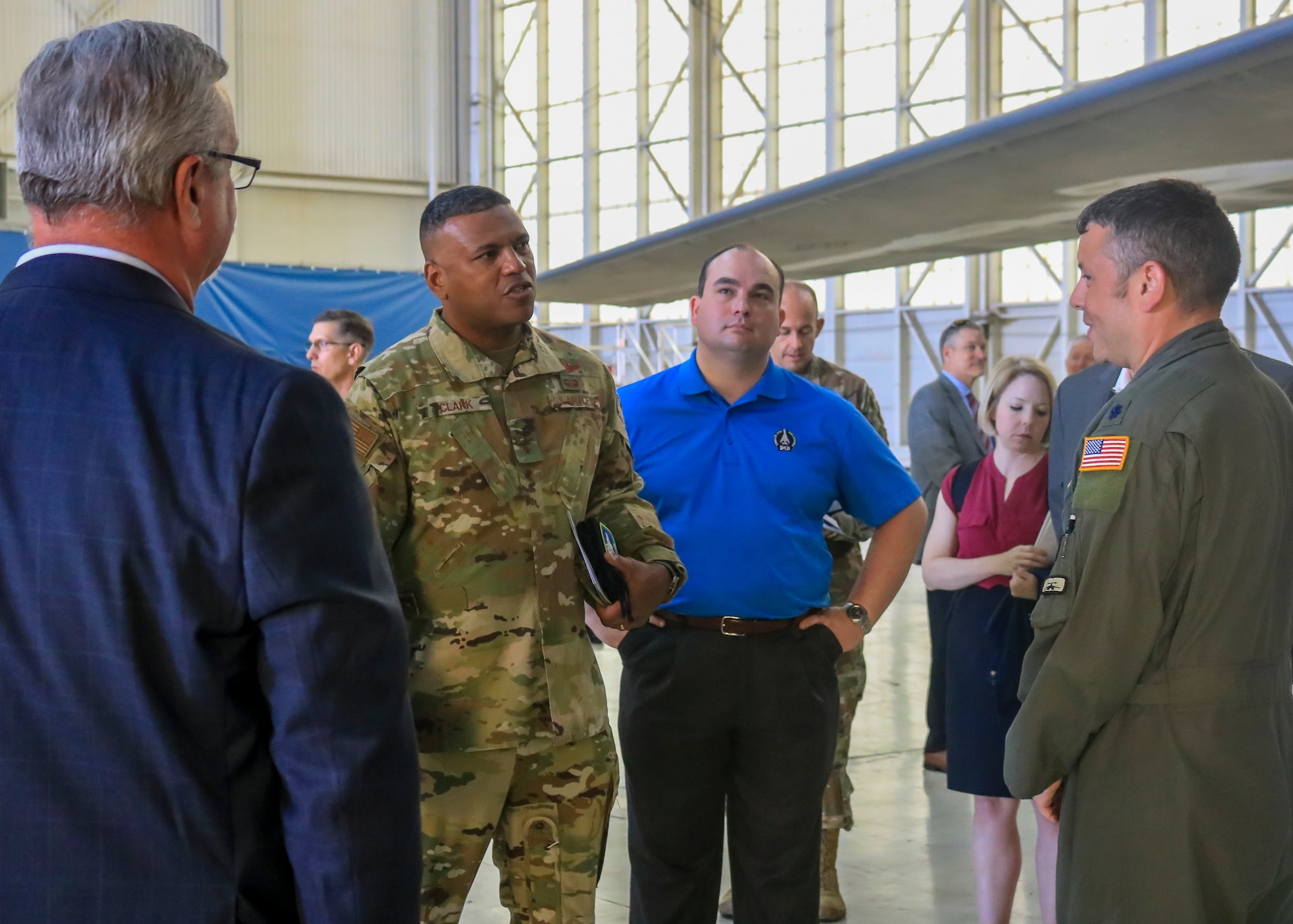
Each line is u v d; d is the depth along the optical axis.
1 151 13.46
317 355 3.58
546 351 1.94
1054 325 14.42
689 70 16.69
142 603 0.94
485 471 1.82
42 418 0.95
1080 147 4.26
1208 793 1.53
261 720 1.00
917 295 15.74
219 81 1.05
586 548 1.83
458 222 1.83
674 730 2.19
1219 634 1.54
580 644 1.89
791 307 3.23
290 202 15.75
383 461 1.78
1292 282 12.99
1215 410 1.53
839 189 5.00
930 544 2.75
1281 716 1.59
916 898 3.02
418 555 1.81
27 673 0.93
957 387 4.18
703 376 2.29
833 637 2.23
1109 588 1.54
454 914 1.84
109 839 0.93
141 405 0.95
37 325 0.97
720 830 2.26
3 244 10.23
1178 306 1.61
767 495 2.21
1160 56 13.04
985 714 2.54
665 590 1.88
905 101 15.05
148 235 1.01
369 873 0.96
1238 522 1.53
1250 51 3.31
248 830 0.98
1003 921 2.58
